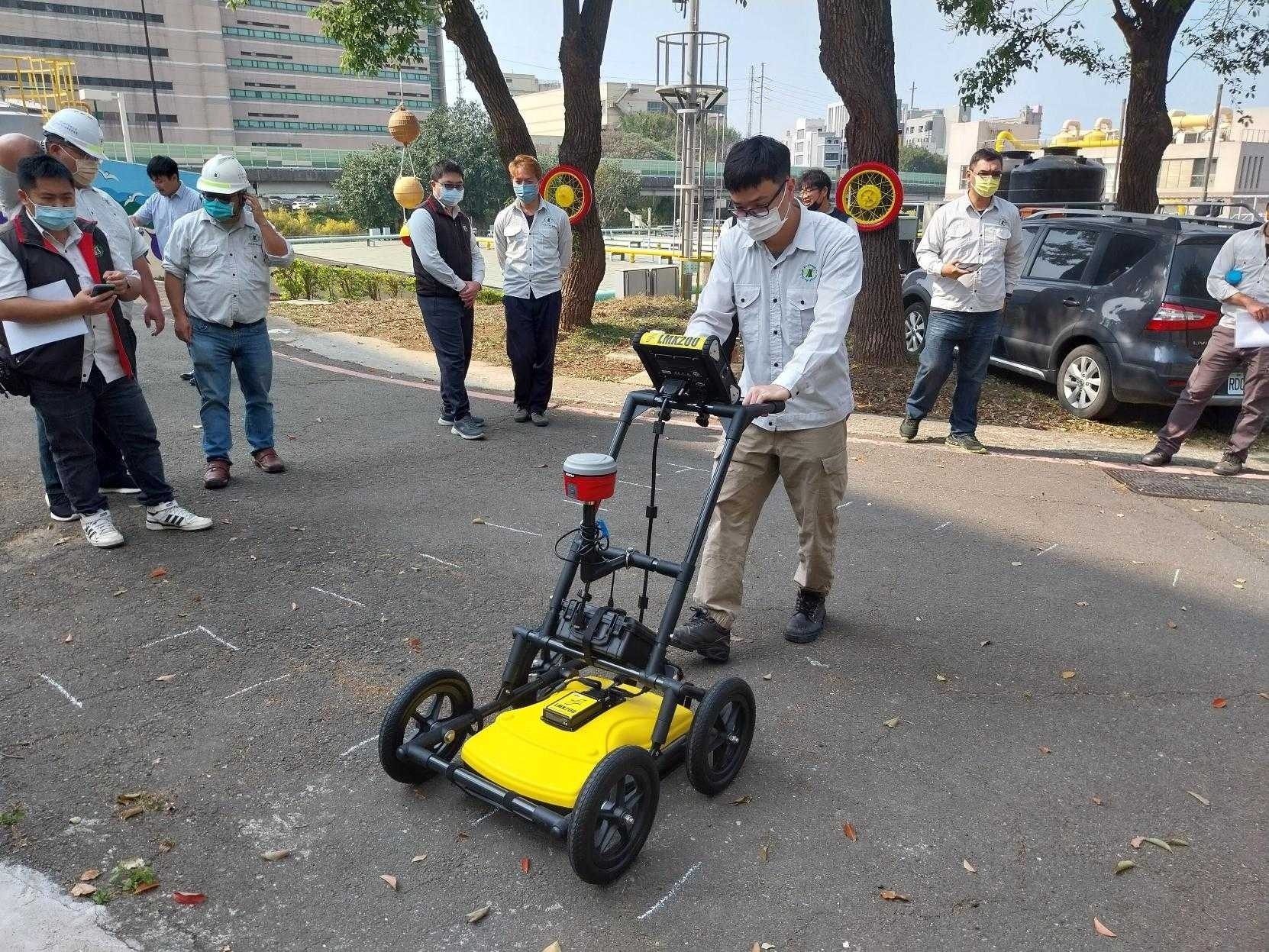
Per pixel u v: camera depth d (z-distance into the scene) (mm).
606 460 2980
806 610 4254
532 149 11711
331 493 5961
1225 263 6570
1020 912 2633
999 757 3395
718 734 3059
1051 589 4852
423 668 3867
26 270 4422
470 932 2506
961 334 6996
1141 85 13734
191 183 25344
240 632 4117
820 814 3049
